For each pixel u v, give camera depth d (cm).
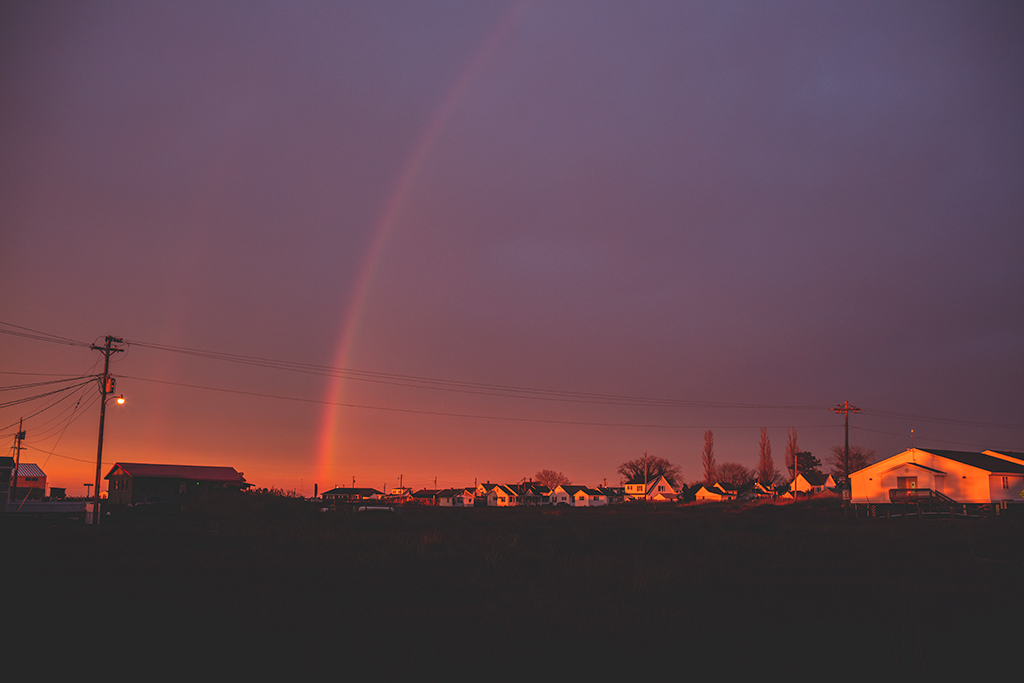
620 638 997
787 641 994
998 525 3775
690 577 1617
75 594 1258
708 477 13712
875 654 926
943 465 6519
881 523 4112
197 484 9538
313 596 1316
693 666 867
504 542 2198
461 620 1095
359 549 2242
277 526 3444
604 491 15700
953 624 1094
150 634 952
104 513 4650
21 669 786
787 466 12438
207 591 1327
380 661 852
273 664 824
